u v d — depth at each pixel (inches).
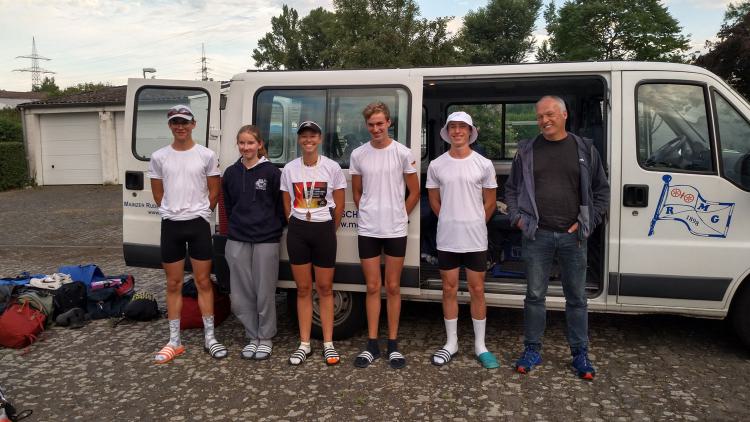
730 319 163.3
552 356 167.3
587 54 1082.1
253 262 169.5
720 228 156.2
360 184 164.4
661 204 158.1
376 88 172.2
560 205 147.8
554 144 149.4
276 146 180.7
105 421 136.4
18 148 744.3
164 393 150.5
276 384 154.0
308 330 171.2
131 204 195.5
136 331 198.5
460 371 158.7
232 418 136.4
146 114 193.3
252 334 174.7
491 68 169.5
